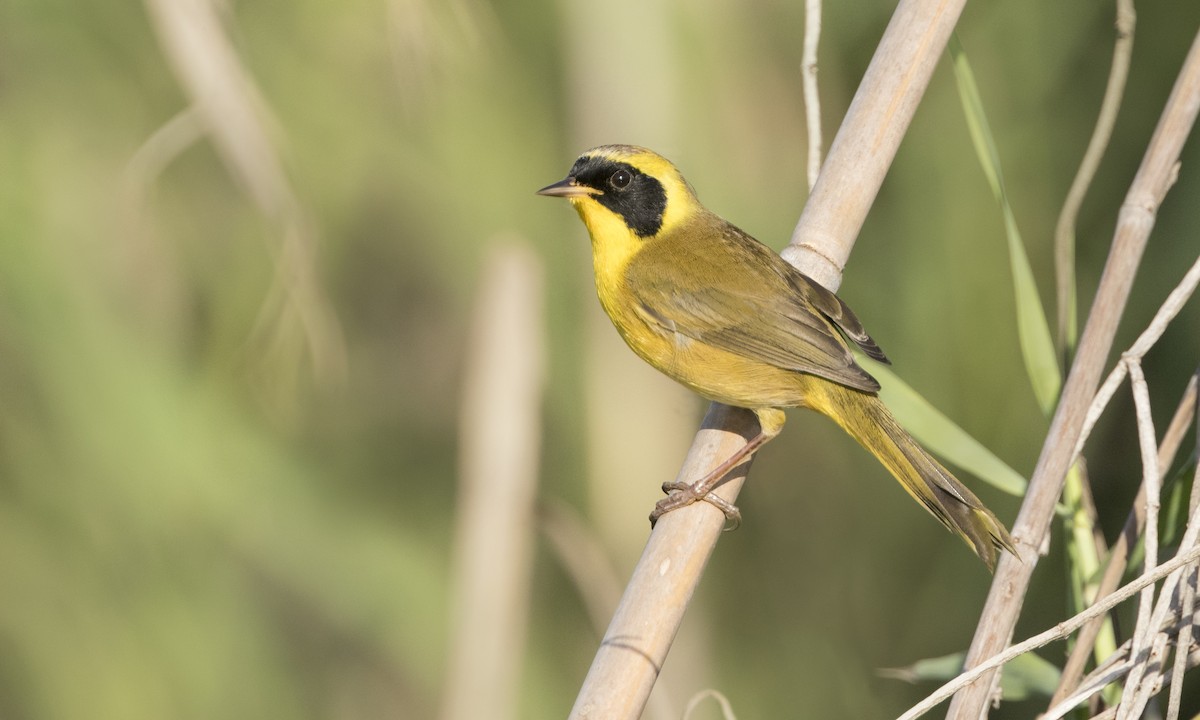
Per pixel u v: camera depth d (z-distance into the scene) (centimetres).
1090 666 840
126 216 1150
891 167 1245
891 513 1315
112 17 1195
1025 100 1223
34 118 1175
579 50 1155
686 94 1159
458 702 912
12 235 1129
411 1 1134
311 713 1231
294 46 1197
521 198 1215
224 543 1172
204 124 1031
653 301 918
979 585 1271
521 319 941
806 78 884
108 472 1131
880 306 1238
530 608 1253
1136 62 1215
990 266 1206
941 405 1209
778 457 1342
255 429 1173
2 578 1138
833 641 1310
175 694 1159
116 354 1138
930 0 864
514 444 929
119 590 1155
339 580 1188
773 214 1199
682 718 764
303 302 1095
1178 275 1180
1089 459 1209
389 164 1212
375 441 1292
